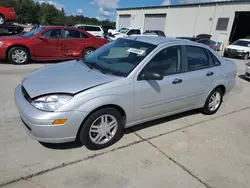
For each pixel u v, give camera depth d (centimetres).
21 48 720
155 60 301
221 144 317
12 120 330
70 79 265
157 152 283
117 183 224
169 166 257
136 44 331
